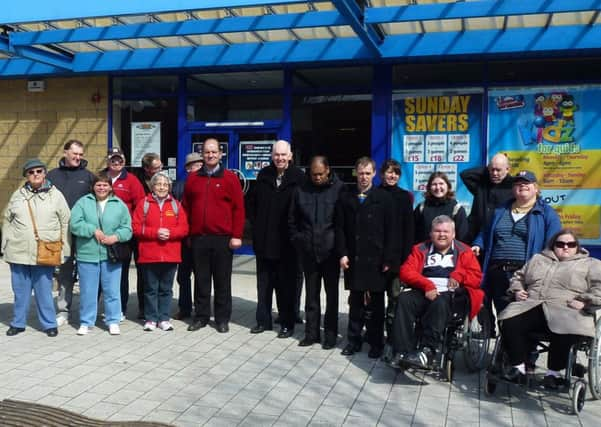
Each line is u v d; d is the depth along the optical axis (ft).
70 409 14.56
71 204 22.24
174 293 28.45
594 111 29.68
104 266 21.33
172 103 35.88
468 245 19.47
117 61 34.17
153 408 14.67
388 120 32.17
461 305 16.72
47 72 35.32
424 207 19.88
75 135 36.86
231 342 20.58
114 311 21.54
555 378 15.35
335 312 19.99
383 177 19.08
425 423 13.93
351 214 18.98
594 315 15.25
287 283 21.02
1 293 27.81
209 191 21.67
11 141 37.81
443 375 17.06
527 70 30.35
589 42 27.61
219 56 32.76
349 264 19.04
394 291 18.89
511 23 27.78
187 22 25.29
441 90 31.45
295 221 20.10
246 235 35.88
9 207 20.88
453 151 31.42
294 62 31.99
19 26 28.22
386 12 23.49
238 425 13.70
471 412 14.64
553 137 30.17
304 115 33.86
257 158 34.68
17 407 10.03
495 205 19.04
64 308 22.79
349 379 16.96
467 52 29.04
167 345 20.13
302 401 15.24
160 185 21.57
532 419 14.24
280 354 19.26
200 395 15.58
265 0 21.63
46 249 20.57
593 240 29.86
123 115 36.47
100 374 17.12
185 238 22.97
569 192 30.12
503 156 19.27
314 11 24.35
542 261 16.20
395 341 16.51
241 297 27.58
